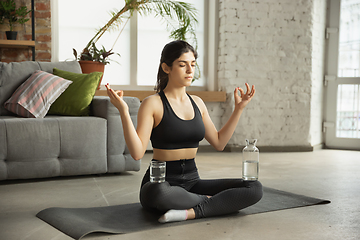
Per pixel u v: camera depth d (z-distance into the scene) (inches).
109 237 58.2
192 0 176.2
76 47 165.9
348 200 83.4
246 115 169.6
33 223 65.6
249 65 169.5
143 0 157.6
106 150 109.6
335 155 161.0
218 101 169.6
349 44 180.9
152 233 59.9
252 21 168.7
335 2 181.6
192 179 70.8
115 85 170.9
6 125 97.4
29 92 111.0
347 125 183.0
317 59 178.1
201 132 69.6
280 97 171.8
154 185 62.8
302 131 174.1
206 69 179.9
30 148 99.5
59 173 103.6
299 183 102.6
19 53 157.3
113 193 89.0
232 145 169.8
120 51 171.2
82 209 72.5
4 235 59.4
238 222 66.0
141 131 65.3
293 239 57.8
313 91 176.4
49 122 102.4
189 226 63.3
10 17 149.8
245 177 69.6
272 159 148.1
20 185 97.3
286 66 171.5
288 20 170.9
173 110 67.9
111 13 169.0
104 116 110.2
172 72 67.5
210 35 176.7
